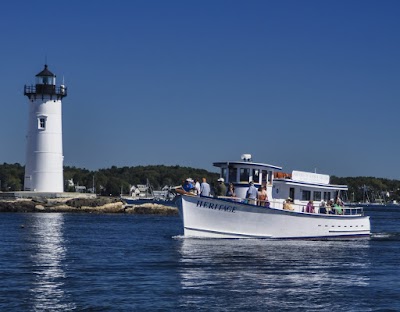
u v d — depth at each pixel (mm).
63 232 62688
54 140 104125
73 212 105750
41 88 103250
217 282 32594
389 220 127000
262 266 38000
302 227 53281
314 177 56781
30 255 42250
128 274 34438
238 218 50156
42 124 103688
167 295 29375
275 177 54469
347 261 41625
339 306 28047
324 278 34500
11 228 66875
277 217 51531
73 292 29672
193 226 49469
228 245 47250
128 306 27266
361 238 59469
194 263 38469
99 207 109125
